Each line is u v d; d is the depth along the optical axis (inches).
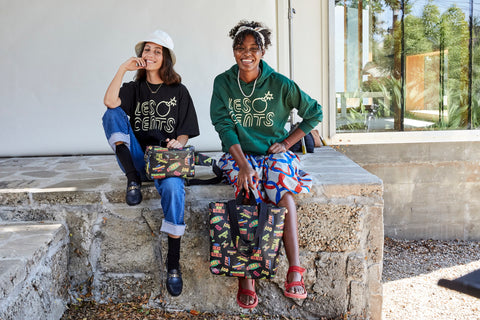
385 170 197.0
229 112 110.7
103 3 182.9
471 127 203.2
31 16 183.6
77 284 117.7
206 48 184.7
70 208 115.8
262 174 108.6
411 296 147.9
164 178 104.5
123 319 111.8
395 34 195.6
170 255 105.9
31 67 186.5
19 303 89.4
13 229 110.2
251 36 103.1
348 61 195.3
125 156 109.6
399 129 201.6
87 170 146.5
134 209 115.2
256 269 100.7
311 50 190.7
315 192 113.3
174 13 183.0
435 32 196.4
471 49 197.5
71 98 187.9
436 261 178.9
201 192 115.1
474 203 200.1
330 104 194.2
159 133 112.9
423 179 198.1
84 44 185.0
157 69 112.7
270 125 110.6
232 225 99.5
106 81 186.9
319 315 118.3
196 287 117.4
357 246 115.5
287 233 101.5
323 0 188.2
